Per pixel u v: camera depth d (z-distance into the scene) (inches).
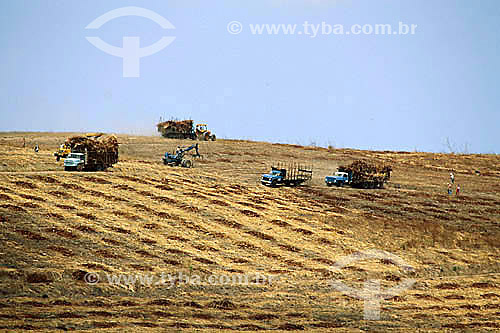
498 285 5374.0
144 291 4507.9
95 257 5004.9
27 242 5022.1
